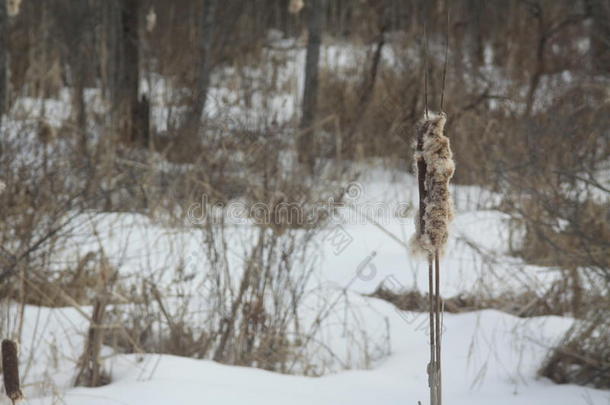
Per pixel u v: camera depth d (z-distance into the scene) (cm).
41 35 1267
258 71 1146
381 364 562
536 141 666
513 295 673
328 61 1359
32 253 567
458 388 501
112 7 1190
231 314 553
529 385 509
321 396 471
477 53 1447
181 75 1089
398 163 1077
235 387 468
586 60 1002
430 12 1372
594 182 579
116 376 492
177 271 580
